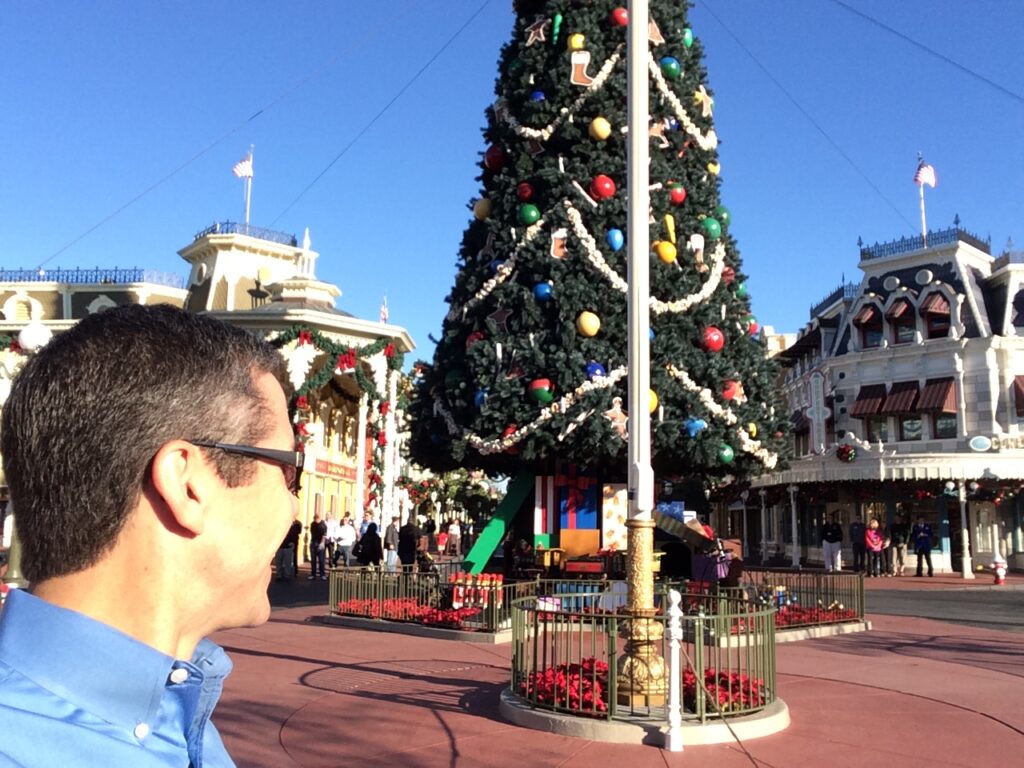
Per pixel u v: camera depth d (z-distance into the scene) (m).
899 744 6.88
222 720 7.42
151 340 1.27
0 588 5.19
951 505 33.19
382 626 13.72
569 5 15.40
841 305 40.97
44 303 33.97
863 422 37.78
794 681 9.69
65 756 1.01
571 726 6.98
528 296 14.58
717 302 15.23
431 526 45.75
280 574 22.80
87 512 1.17
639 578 7.70
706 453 14.45
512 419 14.46
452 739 6.88
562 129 15.09
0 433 1.24
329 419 31.36
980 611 18.38
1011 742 6.98
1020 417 33.53
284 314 21.81
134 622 1.22
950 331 35.38
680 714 6.91
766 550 41.72
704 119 16.08
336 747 6.63
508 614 13.37
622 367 14.06
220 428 1.29
